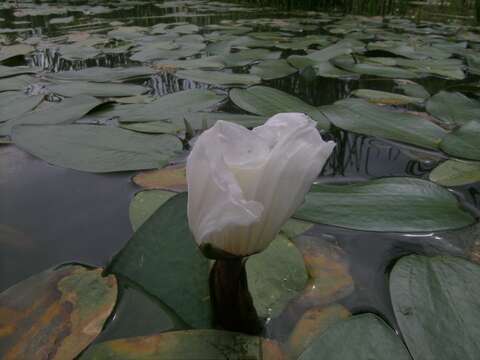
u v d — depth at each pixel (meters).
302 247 0.60
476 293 0.51
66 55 1.82
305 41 2.18
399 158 0.90
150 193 0.70
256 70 1.58
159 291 0.51
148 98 1.21
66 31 2.53
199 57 1.88
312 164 0.40
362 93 1.32
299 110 1.07
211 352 0.43
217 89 1.37
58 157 0.80
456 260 0.56
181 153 0.87
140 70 1.53
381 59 1.82
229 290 0.45
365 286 0.53
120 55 1.89
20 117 1.01
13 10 3.64
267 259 0.56
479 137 0.92
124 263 0.54
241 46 2.08
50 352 0.43
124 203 0.70
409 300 0.50
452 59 1.88
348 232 0.64
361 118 1.04
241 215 0.37
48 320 0.46
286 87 1.47
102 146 0.85
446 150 0.90
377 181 0.73
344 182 0.79
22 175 0.78
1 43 2.08
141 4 4.36
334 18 3.17
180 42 2.12
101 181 0.76
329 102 1.30
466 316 0.48
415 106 1.24
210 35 2.37
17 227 0.63
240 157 0.39
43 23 2.92
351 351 0.43
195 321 0.47
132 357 0.42
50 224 0.64
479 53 1.98
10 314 0.47
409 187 0.71
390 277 0.53
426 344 0.45
